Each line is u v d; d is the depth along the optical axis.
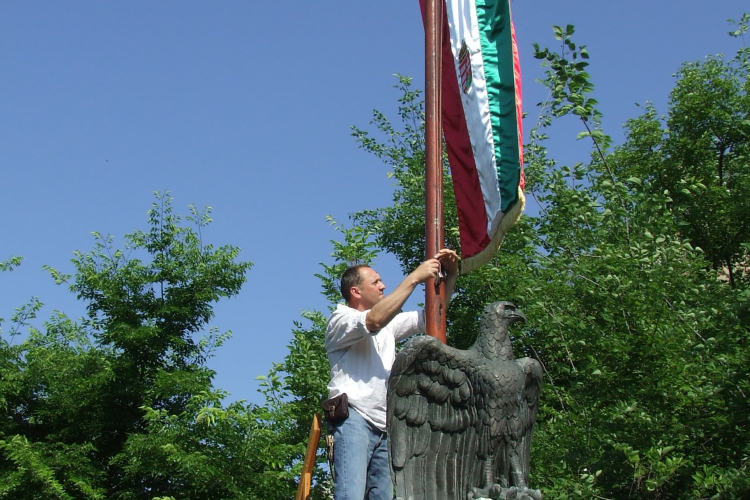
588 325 10.49
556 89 9.20
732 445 8.99
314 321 13.20
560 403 11.38
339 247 13.60
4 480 14.55
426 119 5.61
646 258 10.20
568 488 8.78
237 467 13.99
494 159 5.41
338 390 4.95
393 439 4.50
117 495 15.79
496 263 13.13
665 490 9.11
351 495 4.67
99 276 18.06
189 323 18.58
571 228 11.79
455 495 4.46
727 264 17.55
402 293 4.86
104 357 17.39
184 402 17.38
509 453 4.52
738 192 16.27
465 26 5.77
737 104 19.20
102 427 16.86
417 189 17.14
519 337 12.22
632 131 19.86
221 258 18.75
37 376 16.89
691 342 9.81
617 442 8.92
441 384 4.53
